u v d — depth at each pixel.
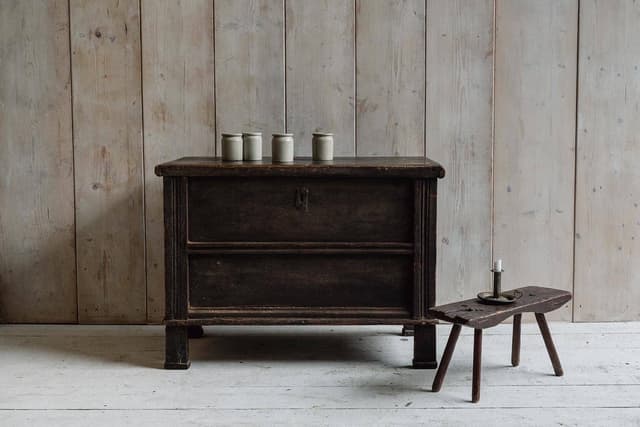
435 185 2.26
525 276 2.77
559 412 1.96
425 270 2.28
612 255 2.76
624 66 2.71
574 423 1.90
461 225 2.76
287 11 2.69
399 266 2.31
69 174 2.74
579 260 2.76
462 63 2.71
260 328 2.76
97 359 2.41
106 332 2.70
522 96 2.72
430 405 2.02
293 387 2.15
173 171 2.24
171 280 2.29
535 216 2.75
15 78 2.71
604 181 2.74
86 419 1.93
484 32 2.70
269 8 2.69
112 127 2.73
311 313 2.30
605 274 2.77
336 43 2.70
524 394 2.09
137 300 2.79
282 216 2.29
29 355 2.44
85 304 2.79
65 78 2.71
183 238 2.28
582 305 2.78
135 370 2.30
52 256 2.77
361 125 2.73
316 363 2.37
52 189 2.75
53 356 2.43
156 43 2.70
